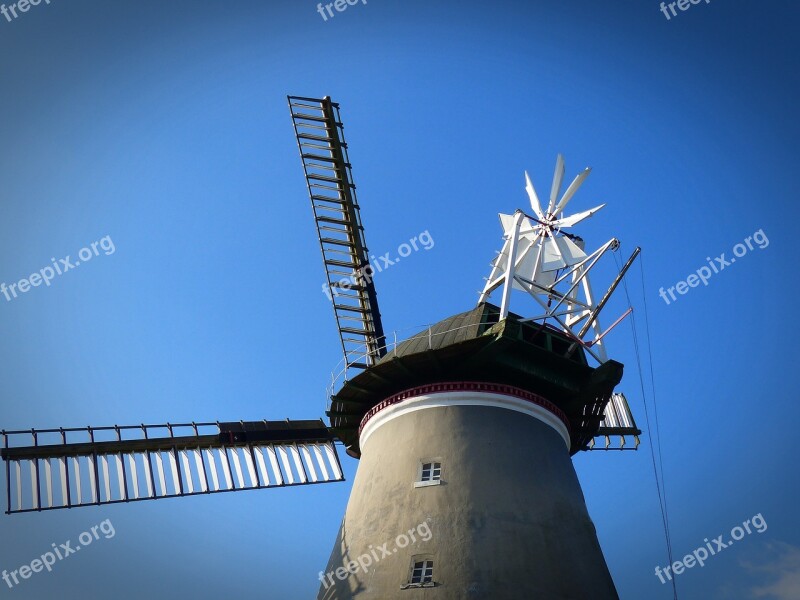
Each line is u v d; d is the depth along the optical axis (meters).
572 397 28.75
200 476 30.33
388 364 27.64
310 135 32.88
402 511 25.78
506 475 26.20
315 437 32.44
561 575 24.73
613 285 28.31
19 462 28.78
